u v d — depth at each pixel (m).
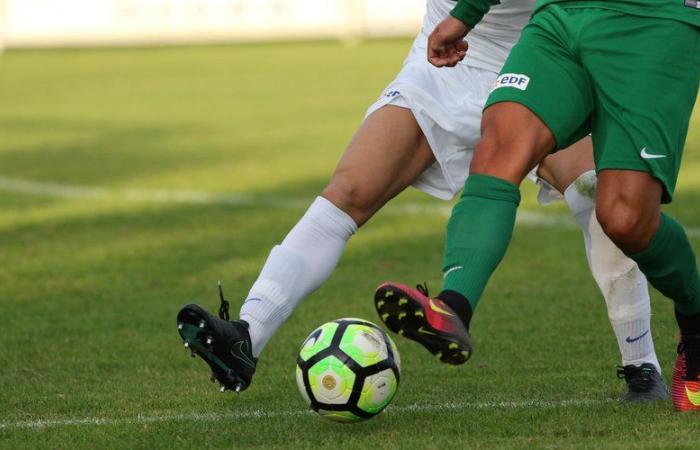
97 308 21.88
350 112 57.44
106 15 102.31
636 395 14.84
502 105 12.66
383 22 103.50
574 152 15.16
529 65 12.76
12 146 47.72
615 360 17.16
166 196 35.12
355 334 13.14
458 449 12.16
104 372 17.25
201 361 17.84
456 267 12.21
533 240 27.55
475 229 12.25
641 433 12.73
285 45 101.00
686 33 12.52
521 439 12.58
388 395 13.12
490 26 15.62
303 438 12.97
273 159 42.50
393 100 14.97
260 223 30.50
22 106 63.56
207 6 103.00
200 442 12.97
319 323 20.27
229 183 37.25
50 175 39.78
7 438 13.45
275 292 14.02
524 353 17.77
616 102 12.44
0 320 21.00
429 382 16.02
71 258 26.61
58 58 93.19
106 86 73.44
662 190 12.65
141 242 28.34
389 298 11.34
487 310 20.91
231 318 20.97
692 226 28.22
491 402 14.70
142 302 22.31
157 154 44.62
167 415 14.46
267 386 16.00
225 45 102.50
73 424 14.05
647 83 12.37
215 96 66.88
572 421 13.38
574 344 18.25
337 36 103.06
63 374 17.14
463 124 15.16
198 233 29.34
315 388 13.03
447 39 13.60
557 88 12.61
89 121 56.28
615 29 12.48
